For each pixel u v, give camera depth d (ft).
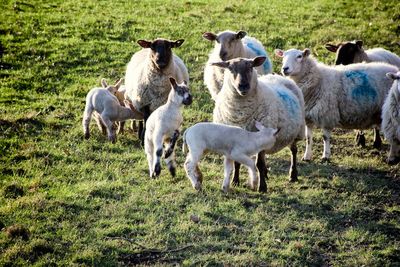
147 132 38.68
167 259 30.60
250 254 30.83
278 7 81.35
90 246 31.40
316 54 65.10
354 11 80.59
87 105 45.65
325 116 43.68
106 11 77.41
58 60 61.67
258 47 52.34
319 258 31.17
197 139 35.60
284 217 34.73
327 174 41.34
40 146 44.06
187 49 65.46
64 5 79.46
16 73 58.44
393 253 31.76
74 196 36.50
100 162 41.93
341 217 35.24
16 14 74.64
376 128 46.70
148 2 82.33
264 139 35.32
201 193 36.99
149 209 35.19
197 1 83.25
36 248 31.07
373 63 45.75
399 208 36.68
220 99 38.60
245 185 38.68
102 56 63.00
